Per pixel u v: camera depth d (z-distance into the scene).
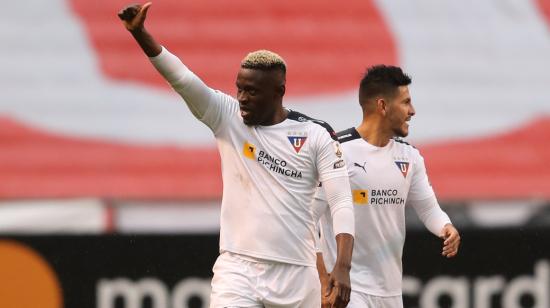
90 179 36.12
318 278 18.47
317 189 19.80
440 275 27.25
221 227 18.14
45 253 27.44
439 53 39.97
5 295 27.36
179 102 38.62
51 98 38.59
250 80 17.38
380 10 40.78
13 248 27.44
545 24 40.66
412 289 27.16
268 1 41.09
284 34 40.19
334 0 41.09
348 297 17.55
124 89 39.00
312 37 40.12
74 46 40.03
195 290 27.20
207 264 27.25
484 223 31.94
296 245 17.92
